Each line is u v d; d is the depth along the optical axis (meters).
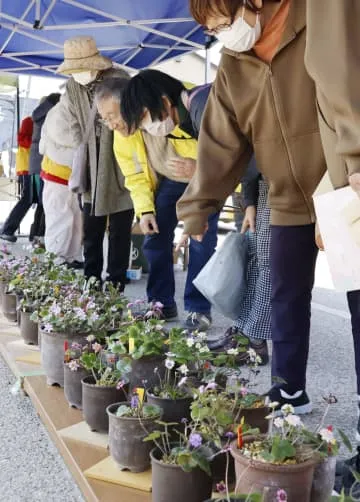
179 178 4.04
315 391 3.12
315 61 1.68
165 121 3.14
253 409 2.01
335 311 5.39
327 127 1.84
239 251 3.45
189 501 1.74
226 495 1.55
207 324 3.51
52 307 3.05
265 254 3.28
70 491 2.12
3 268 4.71
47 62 7.45
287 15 2.14
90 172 4.68
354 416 2.75
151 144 4.00
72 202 5.69
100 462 2.10
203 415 1.84
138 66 7.40
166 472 1.75
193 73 17.17
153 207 4.23
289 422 1.60
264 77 2.23
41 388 2.88
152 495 1.82
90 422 2.35
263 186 3.25
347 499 1.38
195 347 2.41
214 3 2.04
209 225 4.25
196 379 2.26
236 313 3.51
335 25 1.66
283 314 2.59
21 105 11.59
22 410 2.86
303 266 2.52
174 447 1.86
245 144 2.45
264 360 3.48
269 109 2.25
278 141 2.30
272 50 2.20
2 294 4.47
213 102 2.42
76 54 4.52
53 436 2.43
